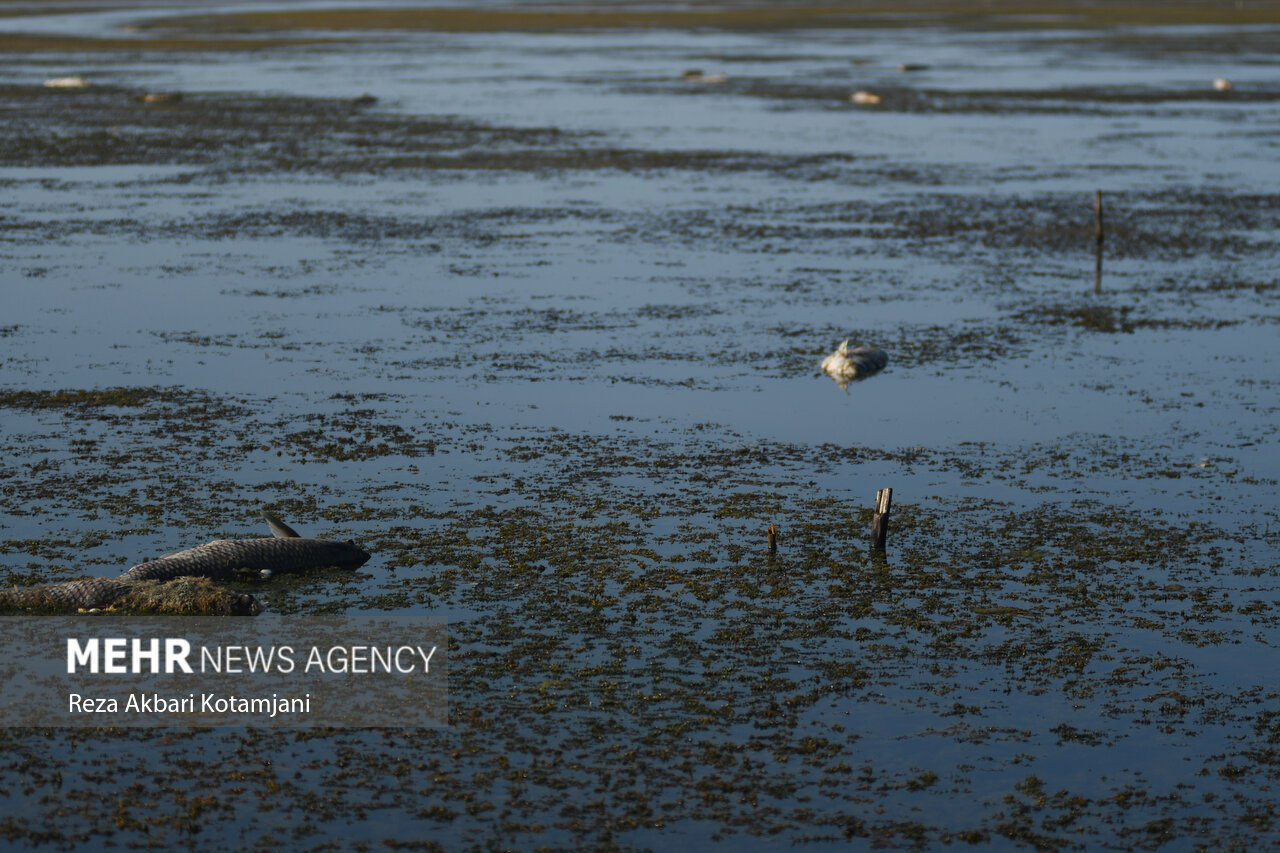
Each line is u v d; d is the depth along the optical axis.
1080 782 11.74
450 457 20.06
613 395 23.45
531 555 16.44
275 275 32.81
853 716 12.74
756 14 178.50
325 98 74.44
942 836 10.98
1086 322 28.97
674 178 49.22
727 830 11.01
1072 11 184.00
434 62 102.06
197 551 15.65
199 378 24.06
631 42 126.12
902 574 16.05
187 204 42.81
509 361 25.53
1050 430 21.78
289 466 19.53
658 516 17.83
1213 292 31.92
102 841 10.77
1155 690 13.29
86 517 17.36
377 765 11.88
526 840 10.84
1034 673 13.61
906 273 33.91
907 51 114.25
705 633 14.41
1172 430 21.78
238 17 164.88
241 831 10.91
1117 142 59.41
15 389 23.19
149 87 79.44
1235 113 70.38
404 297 30.70
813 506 18.31
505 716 12.69
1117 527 17.59
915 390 24.02
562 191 46.19
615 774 11.77
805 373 25.06
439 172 50.06
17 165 50.84
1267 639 14.37
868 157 54.72
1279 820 11.22
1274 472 19.75
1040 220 41.06
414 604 15.05
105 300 29.95
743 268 34.31
